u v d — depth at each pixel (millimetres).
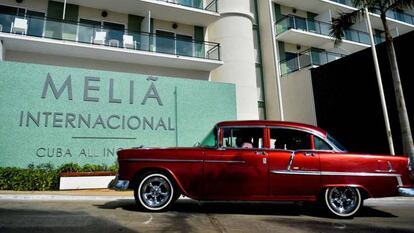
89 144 12258
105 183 10508
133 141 13039
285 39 21031
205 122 14586
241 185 5766
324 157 5836
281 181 5754
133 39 15758
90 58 15688
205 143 6293
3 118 11219
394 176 5793
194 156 5898
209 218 5520
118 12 17312
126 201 7676
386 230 4836
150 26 18016
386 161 5871
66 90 12258
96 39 14766
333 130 16312
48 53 14812
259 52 21609
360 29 24359
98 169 11406
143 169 5926
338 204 5812
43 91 11891
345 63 16094
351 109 15500
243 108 17422
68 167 10781
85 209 6293
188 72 17938
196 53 17219
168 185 5941
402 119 11594
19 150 11227
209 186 5793
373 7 13078
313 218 5727
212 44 18359
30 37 13328
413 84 13203
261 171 5770
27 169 10141
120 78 13320
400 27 26391
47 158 11531
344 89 15984
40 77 11969
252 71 18438
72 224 4875
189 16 18172
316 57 18516
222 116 15016
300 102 18484
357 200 5742
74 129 12109
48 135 11688
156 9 17188
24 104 11570
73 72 12523
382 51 14500
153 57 15969
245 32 18641
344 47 22766
